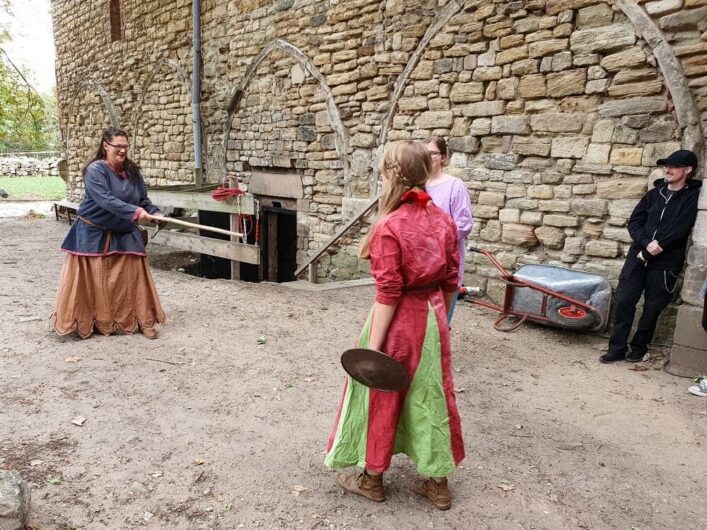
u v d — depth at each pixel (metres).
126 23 11.36
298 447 2.84
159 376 3.68
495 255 5.61
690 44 4.19
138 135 11.66
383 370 2.05
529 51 5.10
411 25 6.11
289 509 2.35
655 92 4.39
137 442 2.84
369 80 6.73
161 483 2.50
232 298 5.72
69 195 15.05
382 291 2.06
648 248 4.01
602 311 4.60
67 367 3.77
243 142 8.99
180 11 9.81
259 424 3.07
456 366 4.04
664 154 4.39
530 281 4.80
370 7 6.54
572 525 2.30
